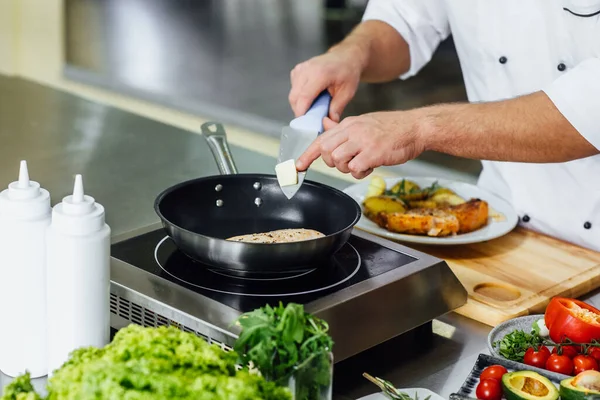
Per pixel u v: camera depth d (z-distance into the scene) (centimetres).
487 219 183
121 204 176
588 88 151
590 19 182
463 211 175
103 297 106
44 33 511
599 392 107
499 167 204
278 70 480
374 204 182
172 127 231
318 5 515
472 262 167
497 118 154
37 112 235
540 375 112
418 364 125
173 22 551
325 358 93
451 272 137
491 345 127
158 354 86
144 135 223
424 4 212
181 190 139
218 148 154
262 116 427
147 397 79
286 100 447
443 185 200
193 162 205
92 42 513
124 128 227
